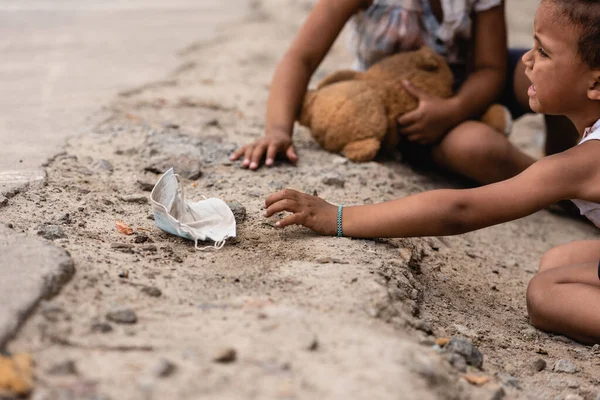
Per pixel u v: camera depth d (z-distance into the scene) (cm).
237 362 147
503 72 322
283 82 316
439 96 312
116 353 149
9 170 260
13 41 583
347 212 226
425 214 215
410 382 147
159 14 776
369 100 307
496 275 259
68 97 392
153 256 204
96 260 192
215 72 492
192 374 141
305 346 154
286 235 228
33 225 212
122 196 250
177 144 309
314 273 198
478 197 212
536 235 310
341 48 599
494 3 314
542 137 424
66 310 162
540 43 212
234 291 186
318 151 322
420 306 209
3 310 154
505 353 199
